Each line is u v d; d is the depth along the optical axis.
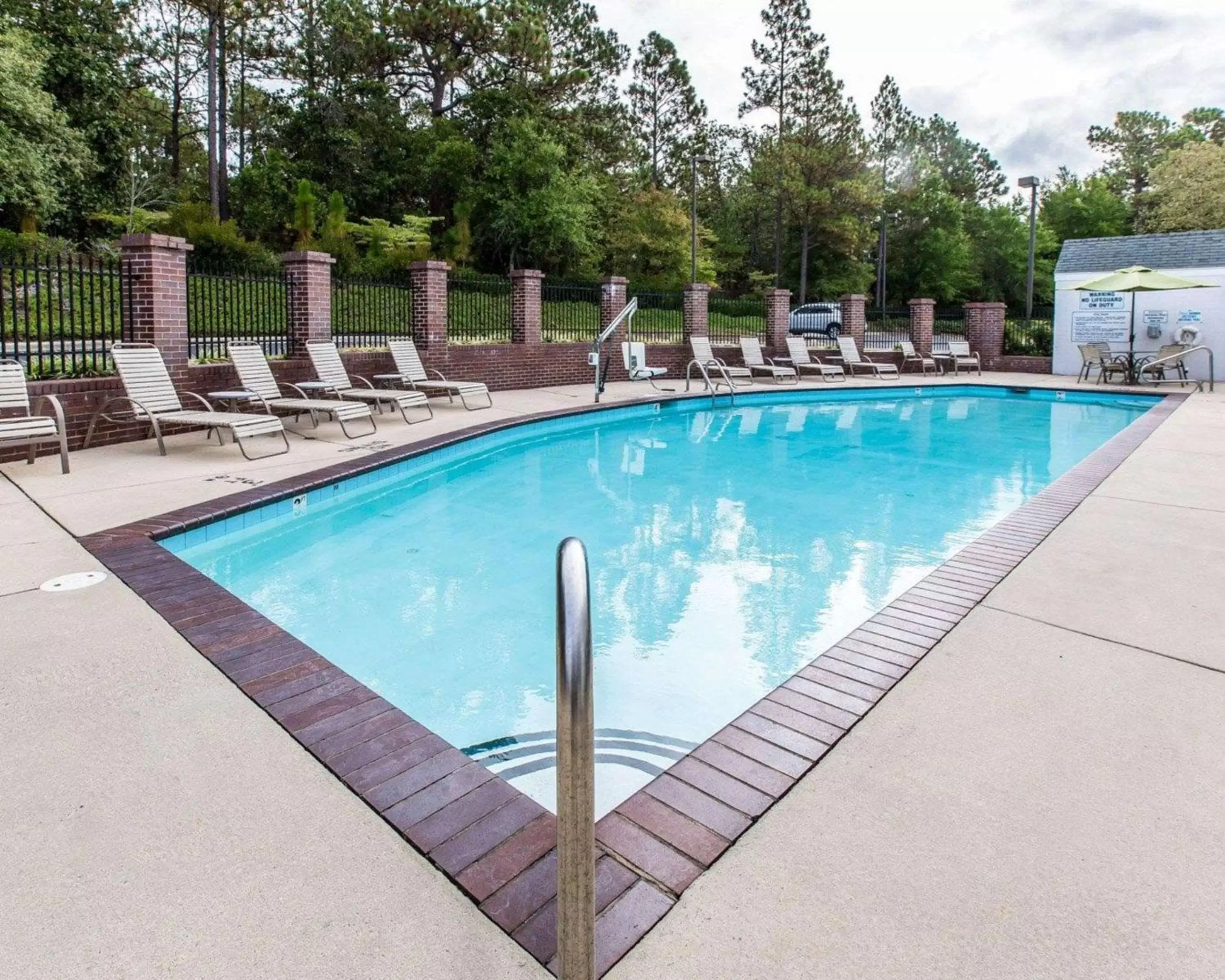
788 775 2.17
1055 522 4.98
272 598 4.38
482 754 2.83
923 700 2.63
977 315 19.31
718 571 4.94
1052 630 3.23
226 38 27.12
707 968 1.49
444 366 12.21
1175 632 3.21
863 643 3.10
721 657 3.70
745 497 6.95
